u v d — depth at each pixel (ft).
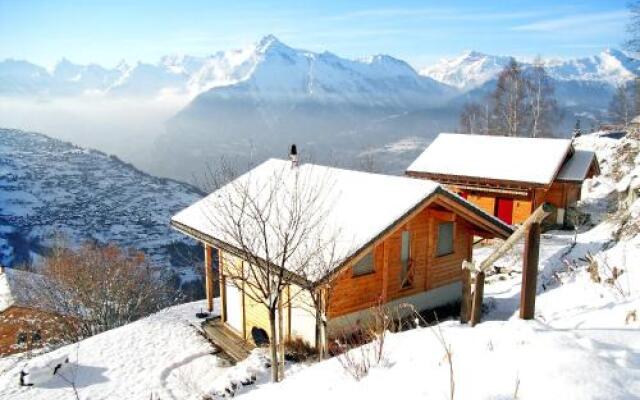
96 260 85.97
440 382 13.33
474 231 49.29
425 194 40.52
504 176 83.10
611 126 121.90
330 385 16.14
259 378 37.37
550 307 31.48
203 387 39.27
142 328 51.60
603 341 15.49
